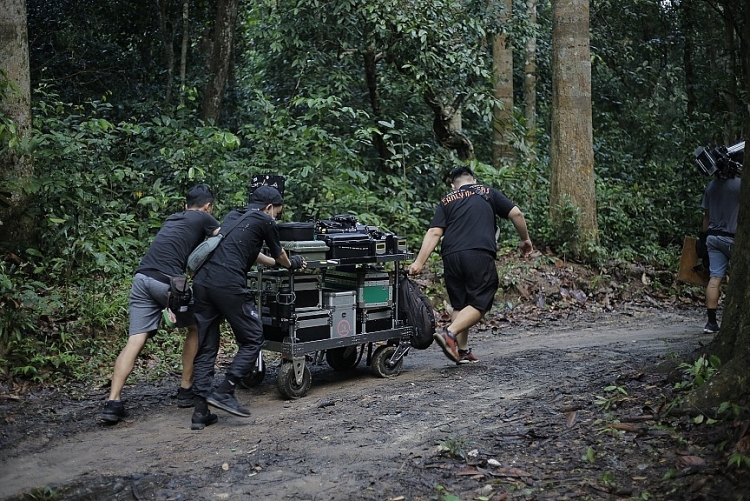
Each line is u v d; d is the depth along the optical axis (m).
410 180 13.05
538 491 3.79
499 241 11.82
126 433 5.29
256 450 4.77
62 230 8.05
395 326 6.80
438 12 12.37
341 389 6.35
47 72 13.43
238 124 14.12
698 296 11.36
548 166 15.12
